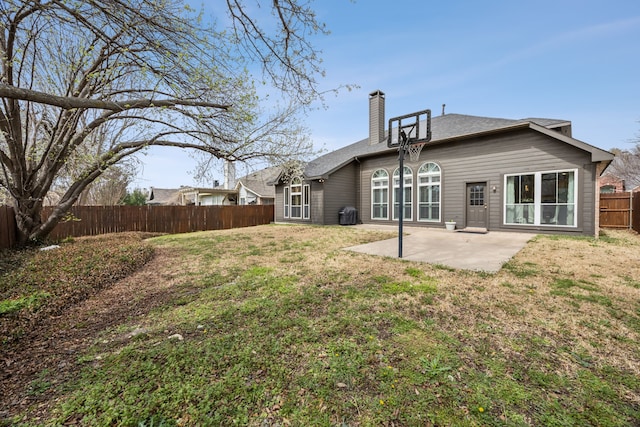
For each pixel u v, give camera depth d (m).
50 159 6.83
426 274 4.41
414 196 11.97
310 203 14.25
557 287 3.76
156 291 3.96
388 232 10.05
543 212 8.80
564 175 8.41
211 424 1.58
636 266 4.79
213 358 2.21
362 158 14.03
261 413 1.67
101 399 1.78
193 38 3.97
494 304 3.21
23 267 4.73
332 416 1.64
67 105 3.31
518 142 9.23
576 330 2.60
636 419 1.59
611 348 2.30
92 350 2.41
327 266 5.05
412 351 2.28
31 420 1.63
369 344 2.39
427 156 11.52
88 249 6.18
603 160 7.68
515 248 6.52
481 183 10.16
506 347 2.33
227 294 3.70
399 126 6.07
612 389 1.83
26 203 6.80
